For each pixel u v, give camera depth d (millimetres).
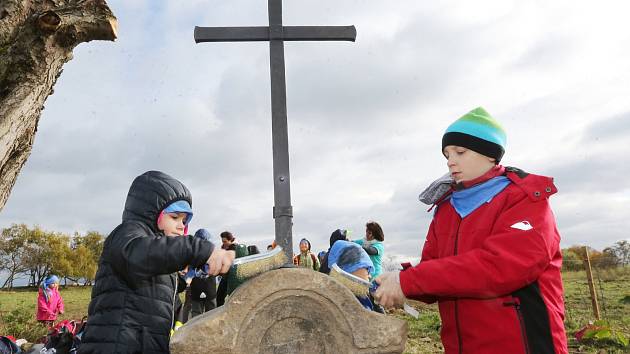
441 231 2252
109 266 2135
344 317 1835
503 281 1812
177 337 1732
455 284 1842
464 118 2156
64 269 60688
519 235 1856
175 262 1929
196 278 7270
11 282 59281
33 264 59750
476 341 1949
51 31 3531
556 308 1934
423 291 1890
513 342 1864
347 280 2000
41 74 3613
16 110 3506
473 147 2100
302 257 10000
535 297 1891
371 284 2039
